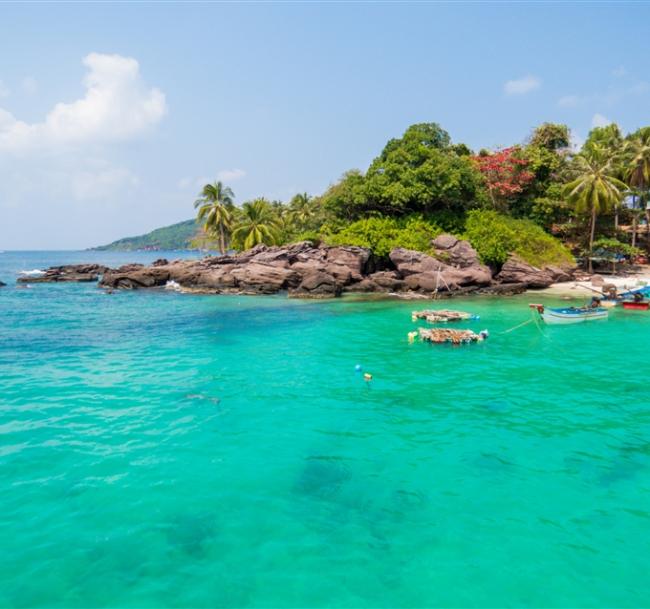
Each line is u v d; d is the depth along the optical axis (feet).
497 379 57.62
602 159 191.52
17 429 42.24
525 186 191.11
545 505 30.63
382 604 22.34
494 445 39.40
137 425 43.37
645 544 26.76
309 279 143.13
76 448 38.52
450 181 158.92
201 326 94.53
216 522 28.73
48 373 60.59
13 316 109.50
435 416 45.83
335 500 31.22
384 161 178.29
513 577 24.13
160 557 25.62
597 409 47.50
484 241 152.66
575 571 24.56
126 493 31.83
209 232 239.91
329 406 48.57
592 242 176.76
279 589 23.32
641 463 36.24
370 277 153.48
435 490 32.50
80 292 166.91
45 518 28.96
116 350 74.08
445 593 23.06
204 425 43.45
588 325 92.27
